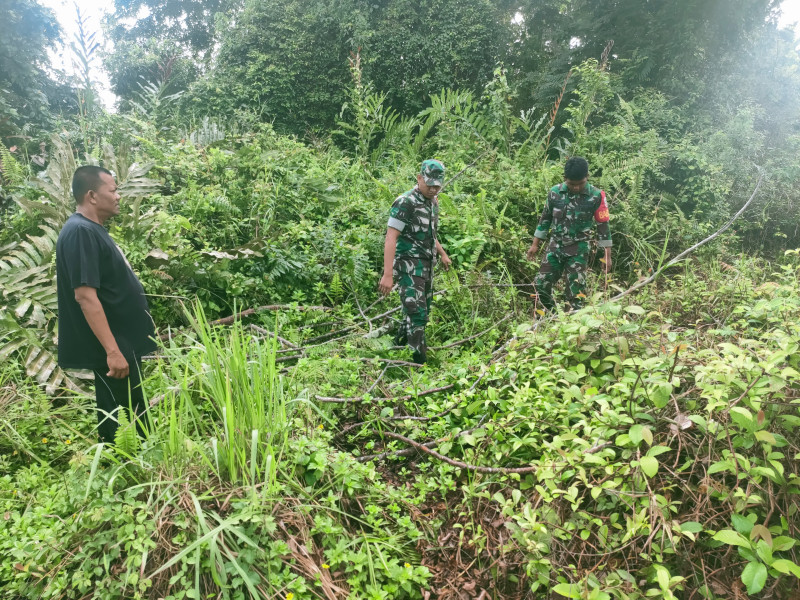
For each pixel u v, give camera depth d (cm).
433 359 462
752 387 233
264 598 212
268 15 1600
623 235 771
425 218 441
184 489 240
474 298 537
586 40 1476
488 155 932
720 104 1152
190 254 505
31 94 1295
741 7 1230
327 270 573
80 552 221
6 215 571
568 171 498
